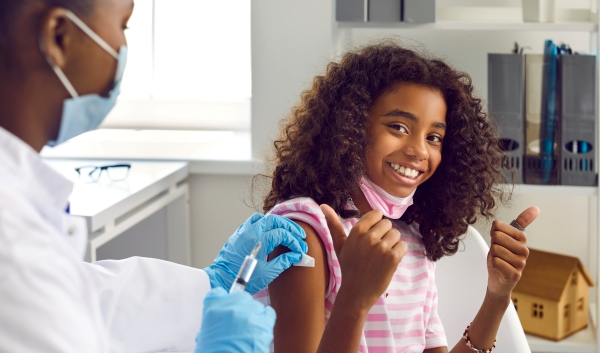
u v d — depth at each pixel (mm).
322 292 1076
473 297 1596
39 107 688
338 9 1897
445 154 1301
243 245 1136
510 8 2217
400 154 1165
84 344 598
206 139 2648
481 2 2291
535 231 2389
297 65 2168
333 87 1208
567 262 2127
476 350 1243
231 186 2328
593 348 2035
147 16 2732
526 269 2156
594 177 1961
